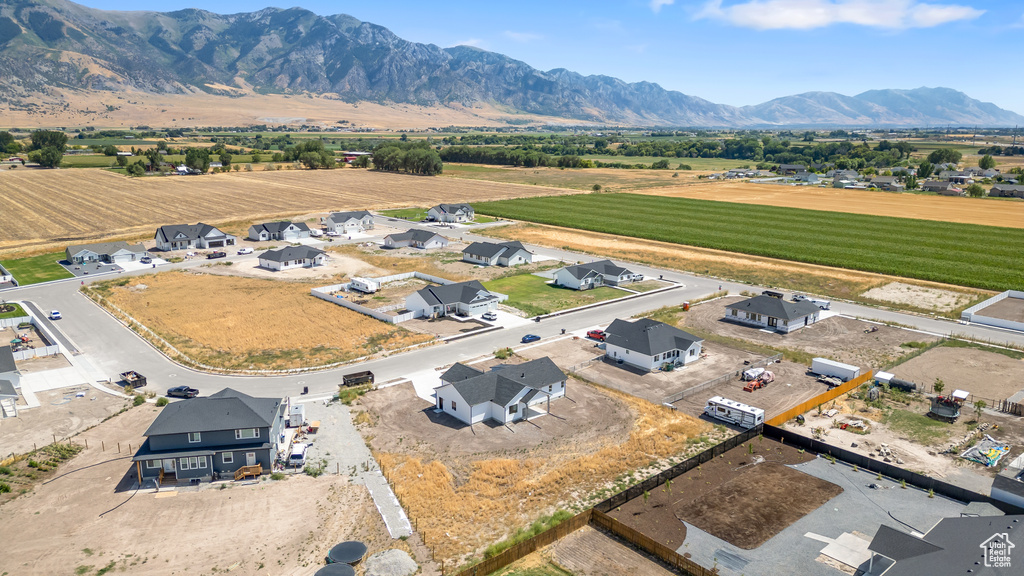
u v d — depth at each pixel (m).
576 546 44.41
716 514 47.81
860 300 107.25
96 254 132.12
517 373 67.12
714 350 83.94
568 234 167.88
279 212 196.88
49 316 96.19
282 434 59.75
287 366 76.50
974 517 42.66
